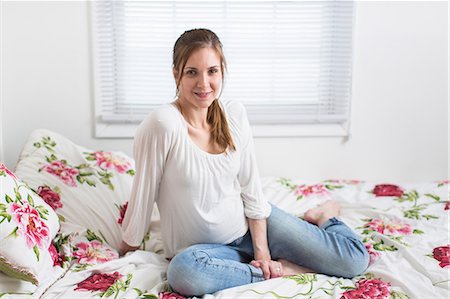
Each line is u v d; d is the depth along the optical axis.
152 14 2.46
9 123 2.47
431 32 2.59
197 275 1.61
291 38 2.52
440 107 2.67
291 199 2.30
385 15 2.56
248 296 1.57
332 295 1.61
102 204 2.00
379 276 1.72
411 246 1.88
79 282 1.65
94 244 1.85
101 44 2.45
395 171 2.72
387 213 2.12
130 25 2.46
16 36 2.41
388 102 2.64
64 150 2.12
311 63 2.55
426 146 2.71
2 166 1.69
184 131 1.71
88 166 2.09
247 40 2.53
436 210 2.16
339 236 1.82
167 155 1.71
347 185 2.46
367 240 1.94
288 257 1.85
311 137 2.63
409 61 2.61
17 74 2.44
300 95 2.60
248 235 1.87
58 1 2.40
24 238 1.54
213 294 1.63
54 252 1.71
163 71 2.50
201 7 2.46
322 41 2.55
